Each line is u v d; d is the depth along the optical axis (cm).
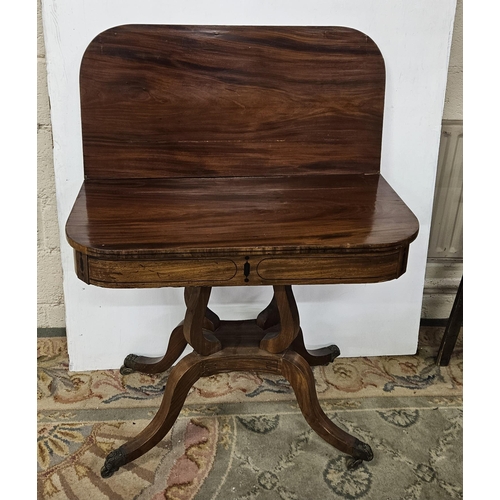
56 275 181
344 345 183
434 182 166
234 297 173
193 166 140
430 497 134
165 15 143
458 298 169
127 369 174
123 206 121
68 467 140
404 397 167
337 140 142
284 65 136
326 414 158
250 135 139
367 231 111
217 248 104
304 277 110
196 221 114
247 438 150
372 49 136
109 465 135
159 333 174
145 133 137
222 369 139
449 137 178
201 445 147
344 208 122
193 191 131
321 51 135
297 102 138
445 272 199
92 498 132
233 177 142
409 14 147
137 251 102
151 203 123
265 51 134
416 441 150
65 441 148
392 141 160
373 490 136
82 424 154
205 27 132
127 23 142
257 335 144
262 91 137
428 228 170
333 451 147
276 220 116
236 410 160
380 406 163
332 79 138
